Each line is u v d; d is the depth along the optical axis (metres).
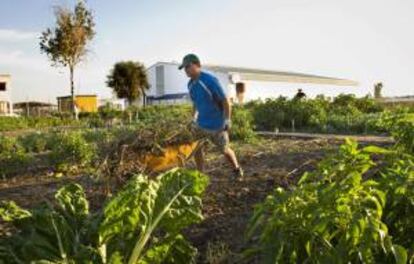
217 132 7.77
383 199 2.80
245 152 11.60
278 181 7.87
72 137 10.41
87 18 44.06
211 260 4.57
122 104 65.69
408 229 3.02
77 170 10.01
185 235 5.36
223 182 8.01
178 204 3.52
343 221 2.74
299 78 71.50
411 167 3.09
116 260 3.30
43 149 14.06
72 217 3.75
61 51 43.38
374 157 7.92
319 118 20.14
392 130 4.34
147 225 3.39
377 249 2.80
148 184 3.44
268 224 2.91
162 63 61.53
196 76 7.73
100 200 7.28
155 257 3.56
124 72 62.41
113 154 6.79
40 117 43.44
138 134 6.87
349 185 2.76
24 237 3.46
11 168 10.11
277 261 2.78
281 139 14.98
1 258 3.27
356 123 17.78
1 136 14.84
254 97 62.34
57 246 3.45
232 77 51.62
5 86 67.69
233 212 6.24
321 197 2.76
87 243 3.53
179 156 6.98
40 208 3.75
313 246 2.83
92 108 65.06
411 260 2.85
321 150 11.50
